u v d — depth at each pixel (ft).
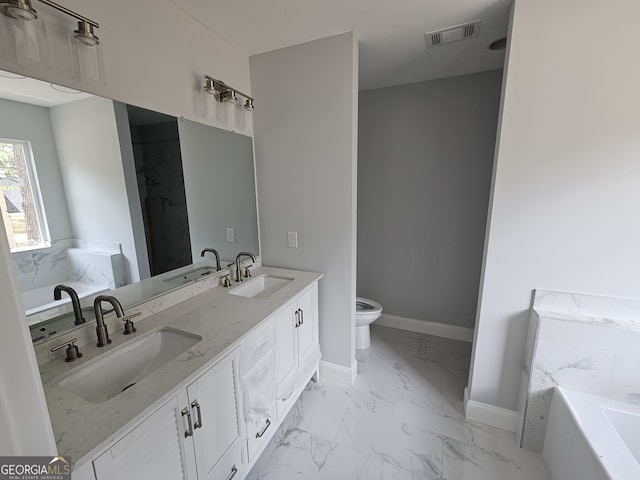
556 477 4.77
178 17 4.96
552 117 4.68
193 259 5.72
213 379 3.72
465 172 8.39
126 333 4.15
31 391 1.25
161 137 4.90
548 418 5.17
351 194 6.35
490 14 5.11
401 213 9.31
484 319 5.70
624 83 4.28
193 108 5.41
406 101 8.63
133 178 4.54
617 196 4.55
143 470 2.90
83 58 3.61
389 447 5.44
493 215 5.29
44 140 3.51
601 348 4.71
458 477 4.88
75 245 3.88
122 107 4.25
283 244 7.30
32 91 3.34
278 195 7.10
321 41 5.97
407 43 6.17
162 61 4.75
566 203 4.83
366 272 10.13
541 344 5.02
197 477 3.56
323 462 5.15
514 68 4.75
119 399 2.90
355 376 7.43
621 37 4.20
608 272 4.77
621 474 3.54
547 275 5.13
